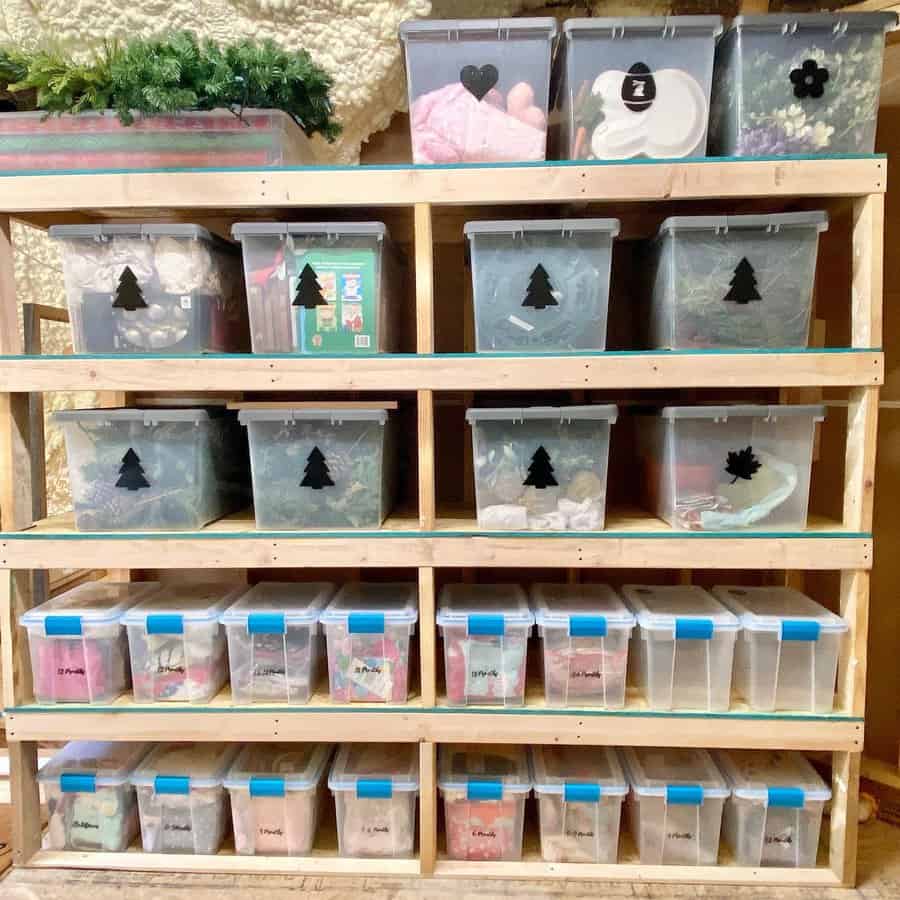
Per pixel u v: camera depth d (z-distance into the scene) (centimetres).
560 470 133
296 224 129
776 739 132
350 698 137
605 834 137
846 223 160
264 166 130
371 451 135
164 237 132
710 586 172
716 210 146
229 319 148
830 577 169
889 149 165
